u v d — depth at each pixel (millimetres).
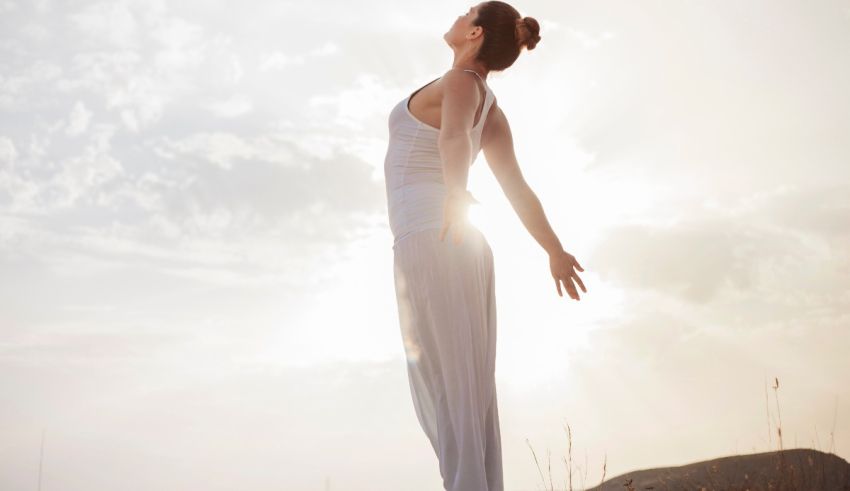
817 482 3969
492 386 2658
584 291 2994
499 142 2980
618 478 4871
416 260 2557
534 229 3006
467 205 2387
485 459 2607
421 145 2643
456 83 2574
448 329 2514
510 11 2744
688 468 4809
